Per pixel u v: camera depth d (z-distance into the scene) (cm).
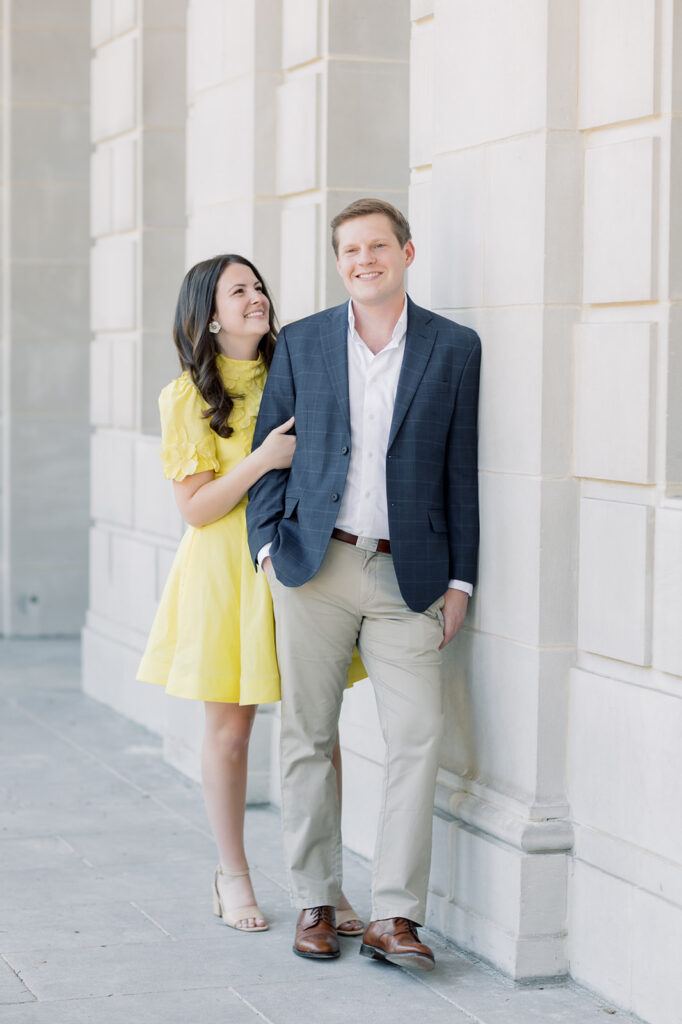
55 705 721
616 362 346
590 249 357
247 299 392
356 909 418
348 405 370
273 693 385
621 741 347
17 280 903
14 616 922
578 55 356
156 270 686
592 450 356
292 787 384
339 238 368
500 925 372
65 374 917
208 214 570
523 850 365
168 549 645
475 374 379
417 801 368
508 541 375
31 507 919
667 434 336
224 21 546
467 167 388
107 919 411
